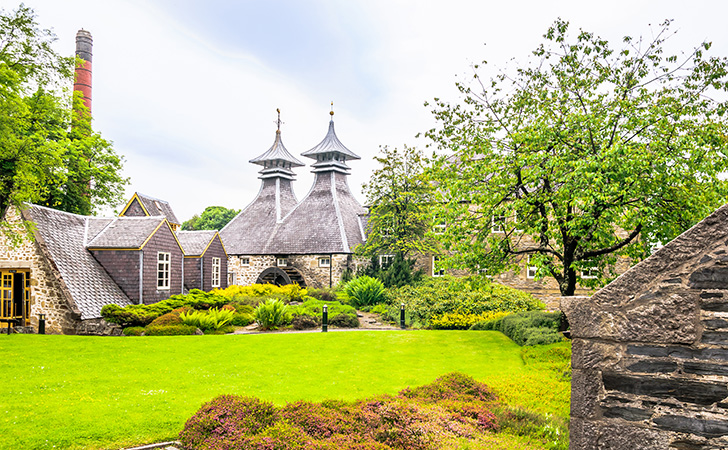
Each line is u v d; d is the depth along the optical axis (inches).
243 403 290.4
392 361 528.7
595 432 144.8
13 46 711.1
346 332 706.2
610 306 145.9
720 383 132.5
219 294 1051.3
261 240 1535.4
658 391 138.6
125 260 930.1
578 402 147.9
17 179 698.8
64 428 303.9
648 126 498.6
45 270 807.1
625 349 143.5
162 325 745.6
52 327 799.1
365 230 1461.6
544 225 545.0
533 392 376.8
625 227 493.7
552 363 474.9
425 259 1268.5
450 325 789.2
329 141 1659.7
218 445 245.3
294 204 1791.3
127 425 311.3
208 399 376.8
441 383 367.2
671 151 457.7
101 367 476.4
